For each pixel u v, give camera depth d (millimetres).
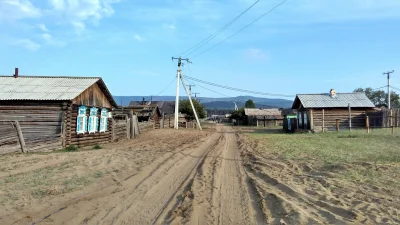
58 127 19578
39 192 8109
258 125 76812
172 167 12922
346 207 7035
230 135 37969
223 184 9891
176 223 6254
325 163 13008
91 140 23438
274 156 15891
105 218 6504
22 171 10859
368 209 6895
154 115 46844
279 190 8969
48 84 22344
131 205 7445
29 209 6750
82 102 22000
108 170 11430
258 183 9875
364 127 39094
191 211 6969
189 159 15539
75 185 8953
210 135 37594
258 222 6387
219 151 19375
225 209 7242
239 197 8312
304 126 41188
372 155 14766
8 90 20781
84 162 13016
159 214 6832
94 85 24344
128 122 30062
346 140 23375
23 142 16438
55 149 18594
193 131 44469
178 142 25078
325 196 8008
